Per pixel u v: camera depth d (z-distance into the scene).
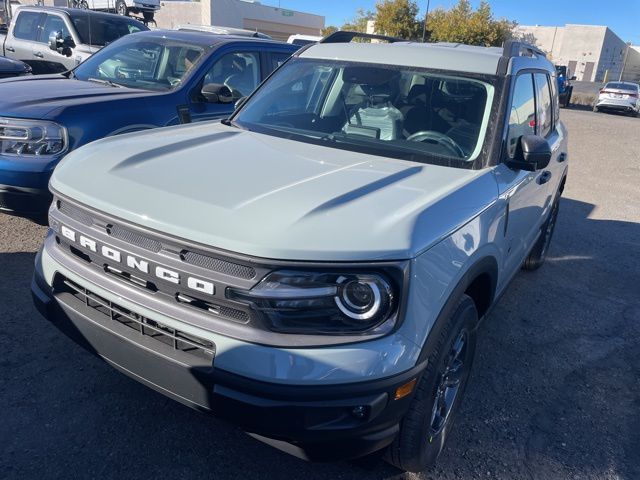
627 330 4.55
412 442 2.42
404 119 3.33
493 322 4.46
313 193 2.36
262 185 2.43
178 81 5.39
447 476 2.75
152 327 2.25
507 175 3.13
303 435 2.04
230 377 2.04
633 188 10.13
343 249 2.01
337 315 2.05
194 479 2.56
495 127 3.15
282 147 3.12
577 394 3.58
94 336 2.43
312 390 1.99
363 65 3.71
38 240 4.91
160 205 2.23
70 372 3.20
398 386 2.09
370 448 2.17
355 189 2.44
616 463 2.97
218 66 5.66
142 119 4.87
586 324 4.59
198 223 2.11
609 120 23.45
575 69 67.25
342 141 3.30
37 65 8.78
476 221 2.62
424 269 2.17
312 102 3.68
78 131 4.40
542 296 5.07
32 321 3.65
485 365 3.80
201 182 2.42
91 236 2.37
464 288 2.49
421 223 2.22
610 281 5.60
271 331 2.04
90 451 2.66
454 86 3.38
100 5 16.97
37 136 4.25
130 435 2.78
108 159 2.66
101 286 2.36
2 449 2.61
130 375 2.37
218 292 2.06
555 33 67.88
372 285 2.03
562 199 8.87
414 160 3.07
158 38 5.96
